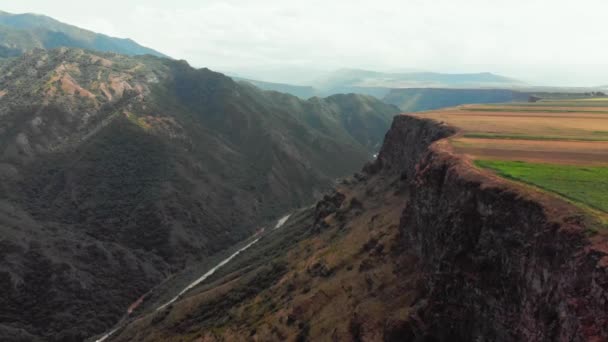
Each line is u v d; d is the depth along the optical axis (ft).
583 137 224.74
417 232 183.21
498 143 207.72
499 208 119.03
